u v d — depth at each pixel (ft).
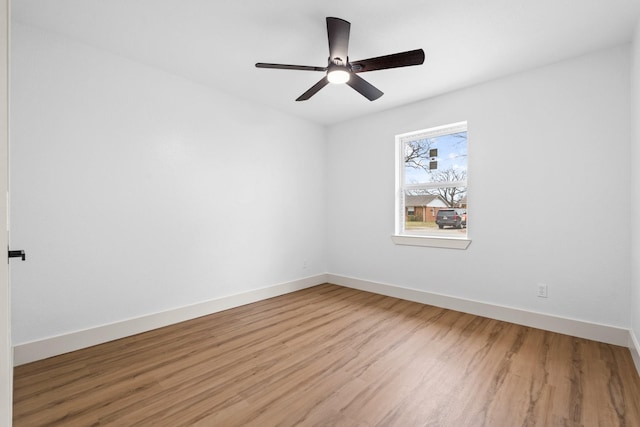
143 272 8.42
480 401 5.31
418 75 8.93
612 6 5.94
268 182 11.70
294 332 8.36
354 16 6.31
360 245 12.94
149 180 8.52
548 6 5.97
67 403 5.27
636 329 6.64
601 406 5.14
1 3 1.92
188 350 7.28
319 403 5.28
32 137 6.69
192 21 6.55
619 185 7.34
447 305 10.29
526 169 8.66
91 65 7.50
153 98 8.59
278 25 6.69
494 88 9.20
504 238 9.09
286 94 10.52
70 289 7.22
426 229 11.29
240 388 5.73
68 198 7.17
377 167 12.32
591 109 7.68
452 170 10.62
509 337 7.92
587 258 7.78
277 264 12.03
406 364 6.59
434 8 6.06
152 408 5.15
